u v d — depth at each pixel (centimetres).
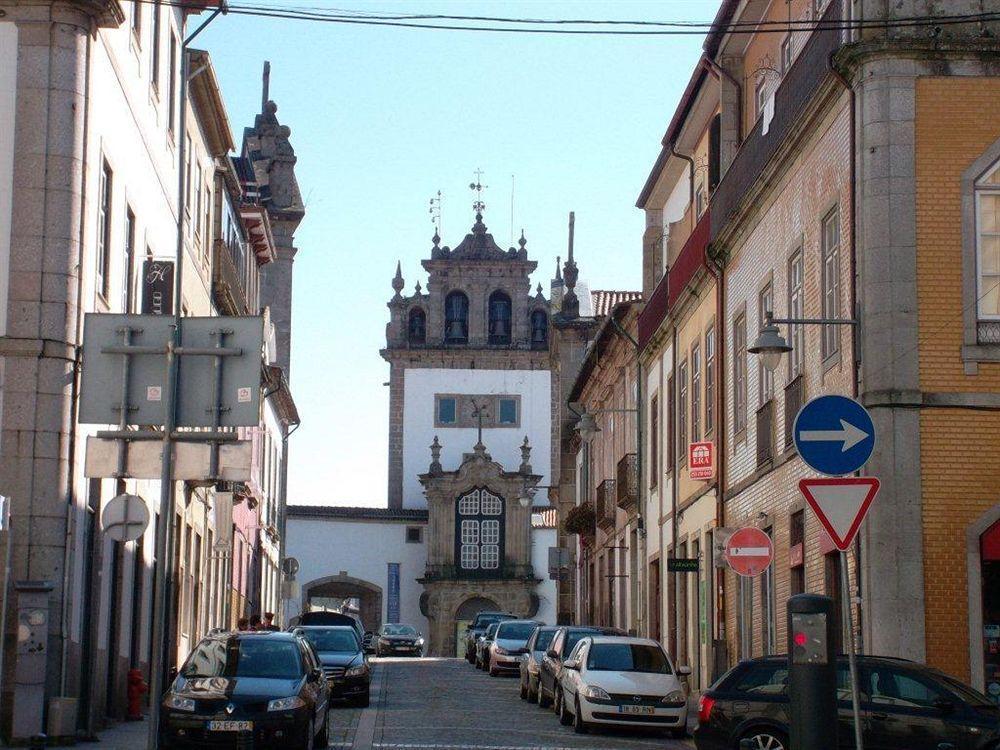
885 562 1950
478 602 8788
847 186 2100
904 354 1978
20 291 2105
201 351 1603
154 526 2923
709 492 3164
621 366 4509
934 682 1708
